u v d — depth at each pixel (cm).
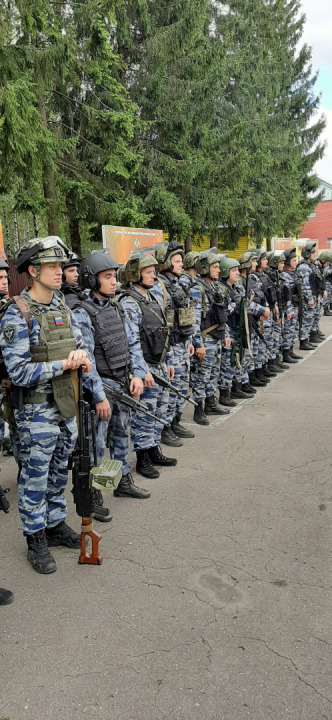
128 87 1470
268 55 2255
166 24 1494
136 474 475
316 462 487
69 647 254
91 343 377
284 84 2480
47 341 299
